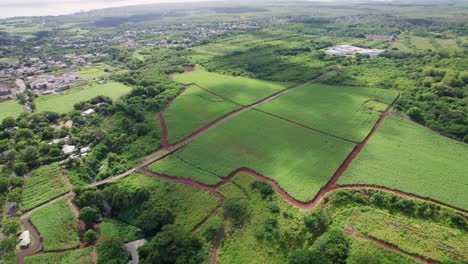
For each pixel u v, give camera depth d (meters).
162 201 100.88
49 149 128.38
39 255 83.56
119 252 82.62
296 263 72.44
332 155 116.62
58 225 93.75
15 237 85.31
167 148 132.00
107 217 99.50
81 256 83.31
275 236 83.94
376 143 123.44
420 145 121.12
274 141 129.12
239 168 113.31
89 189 105.44
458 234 80.25
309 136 131.50
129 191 105.31
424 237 79.19
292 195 97.00
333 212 90.19
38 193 107.12
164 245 79.56
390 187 97.38
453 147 119.25
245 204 95.69
